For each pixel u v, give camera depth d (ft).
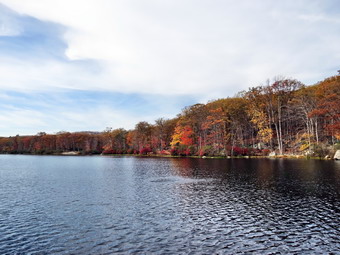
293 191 98.07
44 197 96.48
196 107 398.01
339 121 239.71
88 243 52.03
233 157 306.14
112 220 67.15
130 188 114.32
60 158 422.00
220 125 335.47
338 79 274.57
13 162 311.68
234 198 90.17
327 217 66.95
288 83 320.91
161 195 98.22
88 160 348.18
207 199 89.86
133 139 529.45
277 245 50.16
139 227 61.46
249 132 371.15
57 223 65.21
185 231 58.39
